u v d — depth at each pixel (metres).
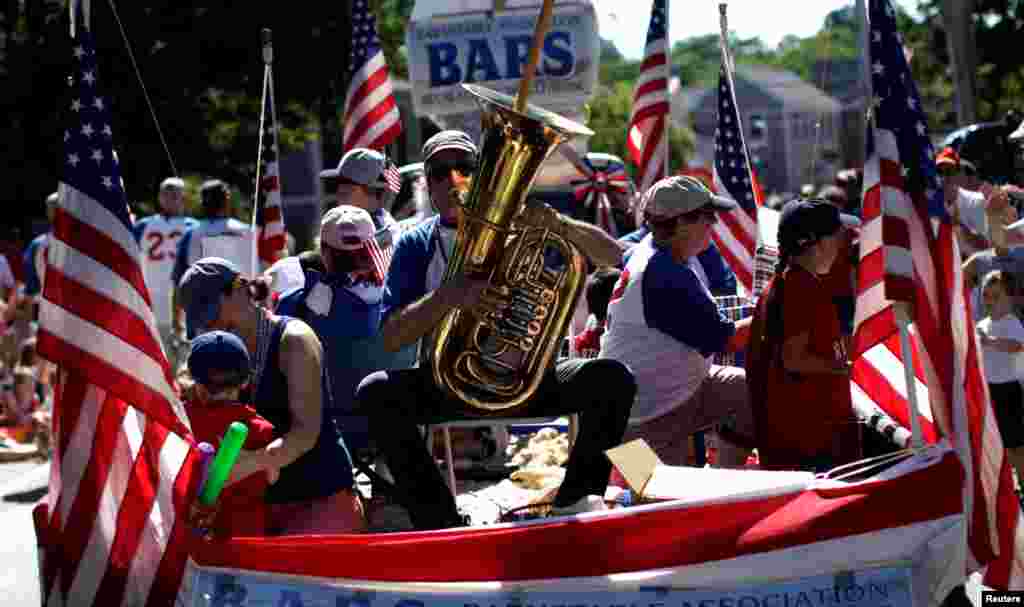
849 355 5.93
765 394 5.49
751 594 4.31
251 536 4.73
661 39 10.27
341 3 28.25
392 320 4.88
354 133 10.39
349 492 5.10
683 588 4.32
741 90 97.12
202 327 4.91
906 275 4.60
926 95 40.31
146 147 26.38
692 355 5.94
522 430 7.64
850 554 4.30
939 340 4.61
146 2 26.27
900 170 4.66
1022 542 4.70
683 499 4.45
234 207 28.88
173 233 11.96
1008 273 8.27
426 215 9.82
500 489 6.43
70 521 4.61
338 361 6.07
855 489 4.32
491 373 4.89
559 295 4.83
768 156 96.38
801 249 5.41
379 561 4.42
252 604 4.44
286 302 6.18
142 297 4.68
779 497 4.34
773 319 5.45
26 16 25.08
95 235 4.65
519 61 10.91
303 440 4.81
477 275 4.75
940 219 4.70
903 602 4.30
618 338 5.98
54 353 4.61
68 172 4.68
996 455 4.73
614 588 4.33
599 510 5.05
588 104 11.00
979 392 4.70
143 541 4.59
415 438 5.13
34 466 11.83
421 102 11.03
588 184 10.40
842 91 71.69
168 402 4.62
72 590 4.59
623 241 7.48
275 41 27.84
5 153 24.73
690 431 6.07
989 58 35.62
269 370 4.89
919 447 4.60
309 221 48.31
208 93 28.23
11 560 7.80
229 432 4.32
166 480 4.61
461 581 4.39
